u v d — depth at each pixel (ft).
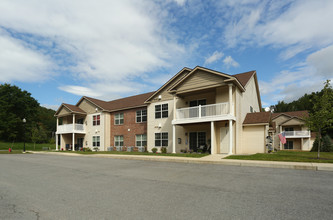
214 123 59.52
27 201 18.24
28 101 177.47
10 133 158.30
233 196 18.47
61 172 33.19
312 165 32.35
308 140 103.50
